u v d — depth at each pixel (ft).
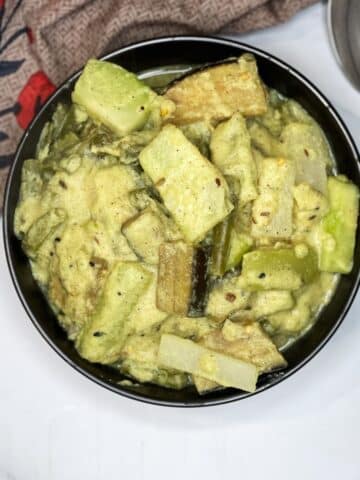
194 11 1.20
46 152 1.14
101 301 1.06
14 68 1.23
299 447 1.26
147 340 1.09
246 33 1.25
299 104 1.13
